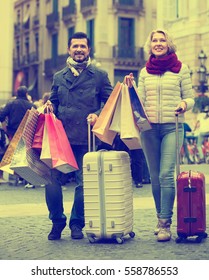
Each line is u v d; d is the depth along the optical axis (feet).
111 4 138.72
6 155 21.72
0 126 45.60
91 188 21.75
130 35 141.18
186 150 67.36
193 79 103.40
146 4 142.10
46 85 162.30
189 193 21.65
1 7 123.13
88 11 141.38
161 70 22.71
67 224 26.40
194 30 103.45
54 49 158.81
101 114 21.77
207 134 68.28
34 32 168.96
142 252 20.13
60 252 20.30
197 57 103.65
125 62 140.15
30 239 22.84
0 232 24.45
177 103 22.63
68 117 22.99
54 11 157.48
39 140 21.47
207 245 21.29
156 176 23.08
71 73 23.35
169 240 22.18
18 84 161.07
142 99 22.91
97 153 21.79
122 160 21.80
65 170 21.56
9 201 35.60
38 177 21.75
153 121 22.57
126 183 22.09
